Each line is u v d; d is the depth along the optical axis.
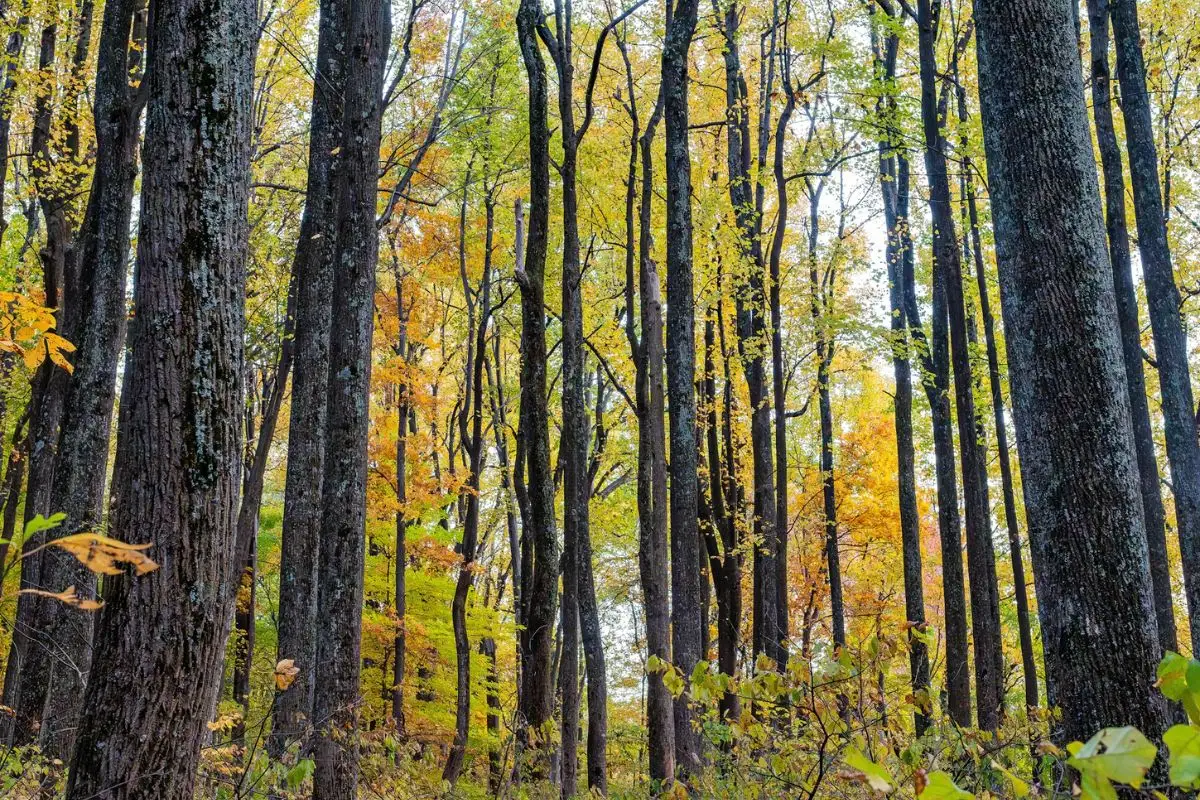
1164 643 12.54
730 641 17.09
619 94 17.92
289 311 15.99
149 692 4.12
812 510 24.12
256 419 21.55
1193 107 17.55
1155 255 12.68
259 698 15.16
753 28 20.00
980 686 13.99
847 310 17.88
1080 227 5.78
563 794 11.83
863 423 24.78
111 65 9.96
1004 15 6.04
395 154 17.19
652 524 12.46
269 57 18.00
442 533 20.78
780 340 17.98
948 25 17.92
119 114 9.95
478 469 19.75
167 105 4.62
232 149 4.70
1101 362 5.65
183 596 4.26
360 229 8.93
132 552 1.57
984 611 14.02
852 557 26.73
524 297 10.92
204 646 4.31
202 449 4.41
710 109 20.44
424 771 7.93
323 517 8.39
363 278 8.87
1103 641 5.37
